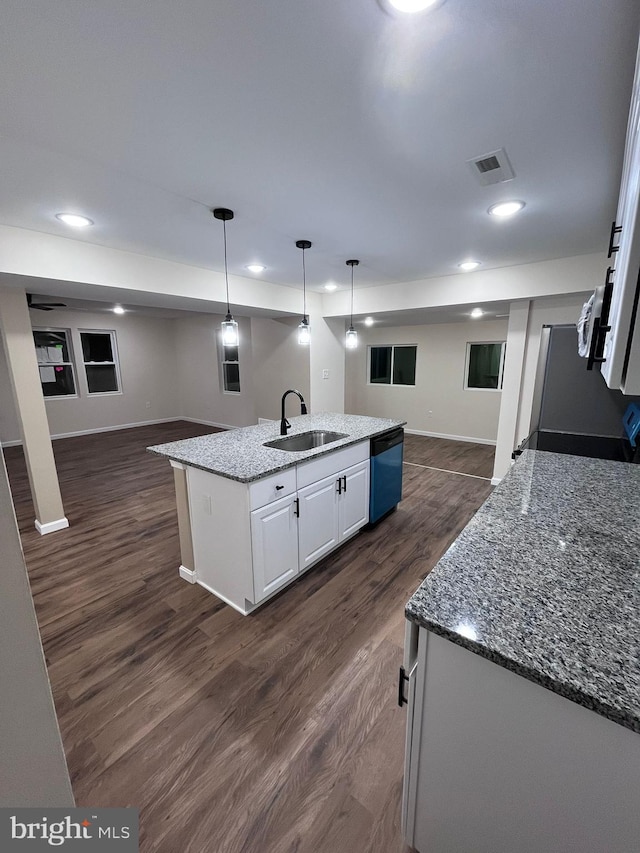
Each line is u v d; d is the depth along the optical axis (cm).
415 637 93
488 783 88
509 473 185
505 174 173
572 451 240
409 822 104
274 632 203
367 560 274
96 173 169
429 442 639
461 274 386
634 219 62
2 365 587
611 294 101
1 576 47
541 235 261
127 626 209
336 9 90
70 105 124
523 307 377
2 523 46
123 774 135
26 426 305
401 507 371
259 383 586
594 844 76
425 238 266
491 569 104
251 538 204
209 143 147
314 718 155
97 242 273
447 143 148
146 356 772
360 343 732
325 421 352
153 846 116
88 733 150
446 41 99
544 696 76
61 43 98
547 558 110
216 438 282
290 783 132
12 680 49
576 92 119
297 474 230
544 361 320
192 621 212
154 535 316
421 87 117
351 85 116
